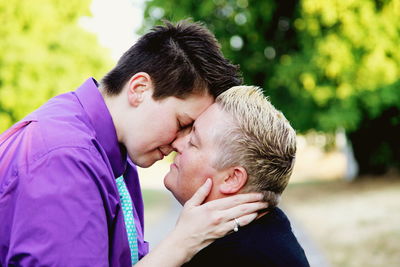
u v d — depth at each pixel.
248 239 1.99
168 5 16.02
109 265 1.90
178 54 2.04
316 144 18.28
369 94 14.84
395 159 18.97
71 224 1.66
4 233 1.73
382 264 6.71
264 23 16.59
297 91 15.50
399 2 14.62
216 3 15.93
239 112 2.05
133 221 2.22
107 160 1.90
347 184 18.53
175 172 2.18
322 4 13.93
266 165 2.04
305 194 17.56
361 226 9.89
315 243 8.69
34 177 1.69
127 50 2.14
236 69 2.20
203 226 1.97
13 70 12.96
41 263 1.62
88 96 2.03
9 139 1.85
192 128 2.12
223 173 2.06
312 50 14.91
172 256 1.94
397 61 14.79
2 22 13.39
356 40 14.50
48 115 1.87
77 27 14.59
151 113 2.03
